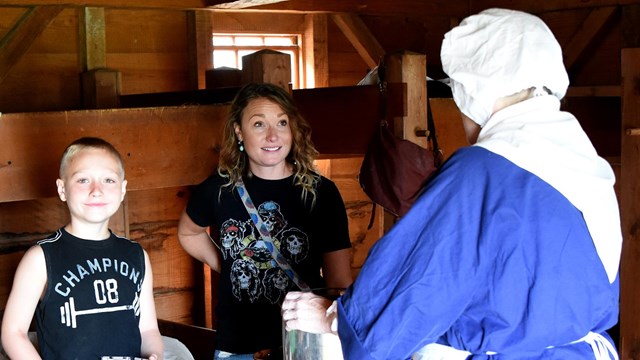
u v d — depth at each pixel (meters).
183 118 3.38
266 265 2.84
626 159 3.56
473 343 1.77
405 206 3.29
